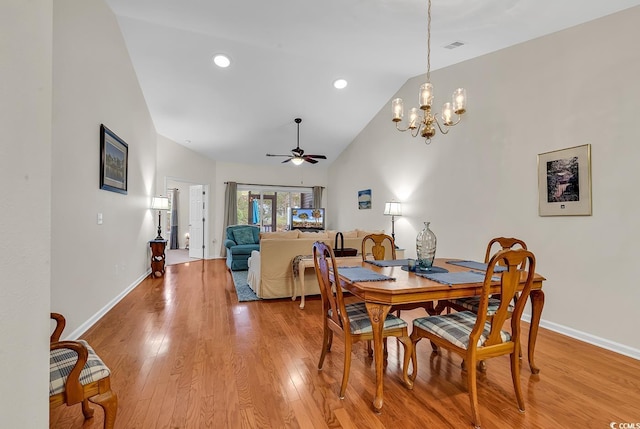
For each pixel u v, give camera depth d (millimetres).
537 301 2088
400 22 2918
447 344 1775
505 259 1610
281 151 7352
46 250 755
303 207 8914
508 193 3303
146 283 4711
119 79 3611
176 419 1611
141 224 4844
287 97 5137
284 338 2686
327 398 1819
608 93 2488
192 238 7605
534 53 3045
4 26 619
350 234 4449
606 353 2414
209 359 2273
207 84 4660
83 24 2672
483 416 1676
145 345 2498
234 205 7734
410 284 1815
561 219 2816
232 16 3096
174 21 3355
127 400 1766
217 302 3760
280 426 1573
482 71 3604
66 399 1235
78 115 2598
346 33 3244
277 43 3654
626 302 2385
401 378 2066
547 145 2928
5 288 620
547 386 1965
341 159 7625
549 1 2393
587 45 2627
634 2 2318
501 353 1713
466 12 2670
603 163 2518
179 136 6348
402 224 5133
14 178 647
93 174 2912
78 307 2637
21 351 666
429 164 4512
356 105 5559
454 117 3982
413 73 4547
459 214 3959
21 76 670
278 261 3936
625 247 2391
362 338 1869
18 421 653
